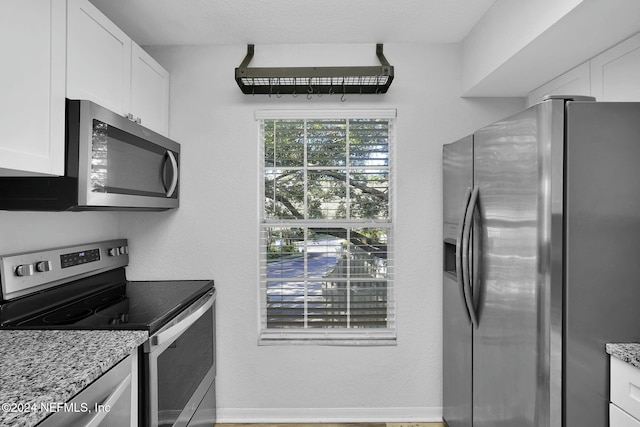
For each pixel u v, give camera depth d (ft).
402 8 6.37
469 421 6.26
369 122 7.92
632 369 3.86
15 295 4.96
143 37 7.43
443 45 7.79
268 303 7.98
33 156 4.02
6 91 3.65
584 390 4.20
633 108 4.17
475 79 6.98
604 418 4.21
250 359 7.80
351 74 6.94
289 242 8.00
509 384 4.92
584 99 4.23
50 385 3.05
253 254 7.80
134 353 4.52
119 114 5.76
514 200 4.76
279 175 7.99
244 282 7.81
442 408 7.80
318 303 7.97
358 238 8.00
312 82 7.29
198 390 6.55
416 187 7.81
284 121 7.93
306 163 7.96
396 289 7.82
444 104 7.80
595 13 4.33
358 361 7.80
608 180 4.17
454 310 6.98
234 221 7.81
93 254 6.59
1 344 4.10
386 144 7.94
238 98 7.82
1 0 3.58
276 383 7.80
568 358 4.19
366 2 6.18
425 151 7.80
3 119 3.61
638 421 3.79
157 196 6.66
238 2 6.16
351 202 8.01
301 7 6.31
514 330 4.78
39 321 4.96
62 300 5.83
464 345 6.46
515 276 4.74
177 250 7.82
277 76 6.93
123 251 7.53
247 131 7.80
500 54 5.98
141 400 4.66
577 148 4.15
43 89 4.17
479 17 6.68
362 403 7.83
